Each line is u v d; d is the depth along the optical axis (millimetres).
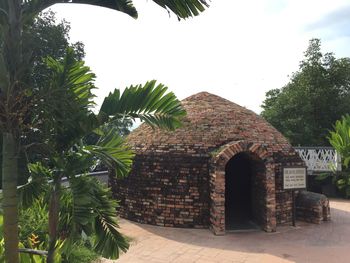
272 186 10234
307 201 11422
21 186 4516
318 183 17531
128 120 4277
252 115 12164
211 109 11742
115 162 4176
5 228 3516
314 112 23234
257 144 10188
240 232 10109
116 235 4312
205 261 7754
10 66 3387
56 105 3641
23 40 3557
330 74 23000
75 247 6855
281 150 11344
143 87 4223
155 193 10703
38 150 3928
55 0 3814
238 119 11523
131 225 10672
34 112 3578
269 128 11984
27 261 4926
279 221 10875
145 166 11023
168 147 10883
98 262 7301
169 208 10500
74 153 4098
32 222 6934
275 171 10938
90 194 3836
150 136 11586
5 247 3521
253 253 8289
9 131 3414
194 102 12289
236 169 13828
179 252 8344
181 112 4348
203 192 10352
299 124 22766
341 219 11898
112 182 12234
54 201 4176
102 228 4270
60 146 4094
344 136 16391
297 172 10898
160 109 4289
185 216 10359
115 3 4238
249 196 13062
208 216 10312
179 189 10445
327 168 16797
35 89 3604
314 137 23031
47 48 18203
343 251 8445
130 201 11289
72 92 3920
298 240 9359
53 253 4184
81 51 21188
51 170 4406
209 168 10336
